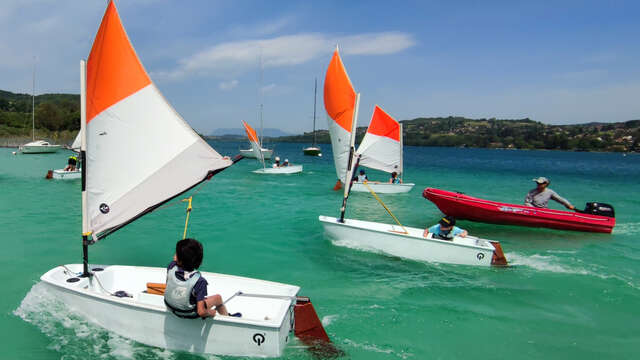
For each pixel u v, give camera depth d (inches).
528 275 290.7
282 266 301.3
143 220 457.7
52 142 2469.2
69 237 368.2
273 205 588.7
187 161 227.3
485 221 468.8
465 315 221.6
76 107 3686.0
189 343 167.2
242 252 335.6
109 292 212.4
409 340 192.5
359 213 544.7
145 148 213.2
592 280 280.1
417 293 253.0
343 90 452.8
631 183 1155.9
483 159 2847.0
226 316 160.6
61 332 187.5
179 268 159.3
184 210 532.1
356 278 278.7
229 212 520.4
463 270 299.4
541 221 440.8
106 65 196.1
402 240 321.1
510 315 222.7
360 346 185.9
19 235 370.9
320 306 231.0
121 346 175.9
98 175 200.5
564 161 2886.3
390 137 764.0
